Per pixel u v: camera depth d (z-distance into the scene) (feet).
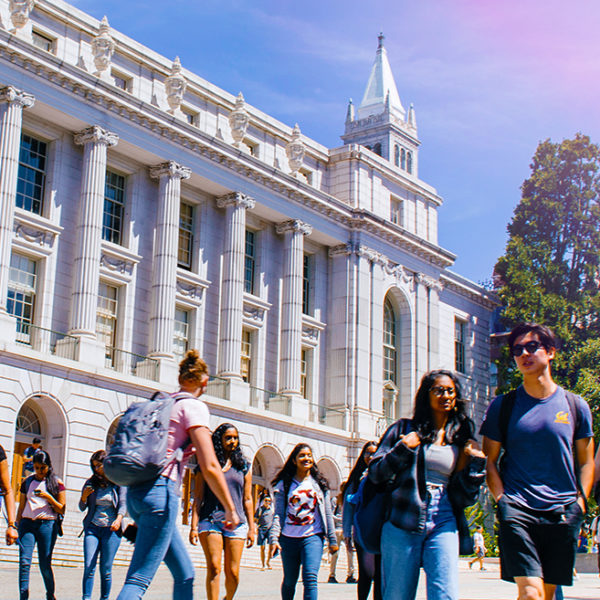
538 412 28.25
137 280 138.21
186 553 28.53
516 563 26.86
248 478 41.68
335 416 167.94
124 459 25.39
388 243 183.52
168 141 140.26
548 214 207.72
